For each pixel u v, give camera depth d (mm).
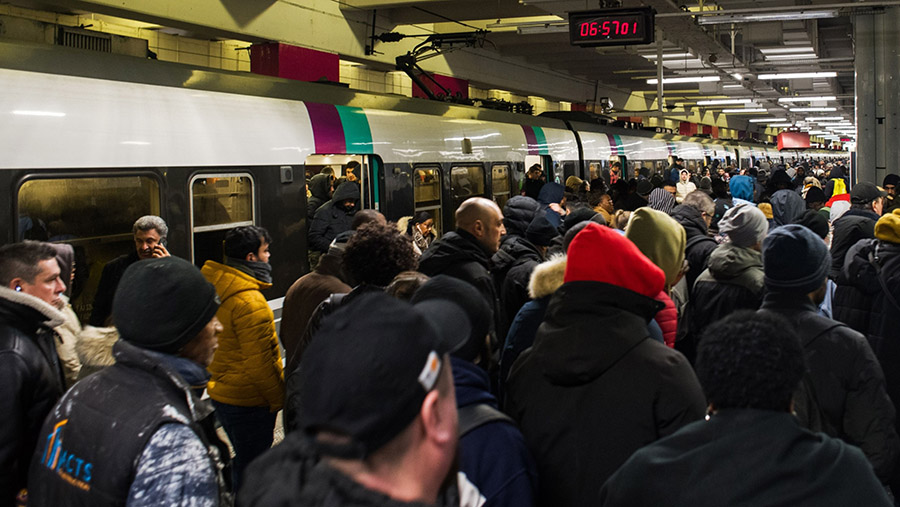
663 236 3131
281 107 6902
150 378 1977
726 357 1632
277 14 13125
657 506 1584
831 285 4305
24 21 5234
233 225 6227
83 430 1897
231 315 3762
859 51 12727
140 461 1811
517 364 2357
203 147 5930
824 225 4996
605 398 2109
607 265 2197
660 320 3141
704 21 13312
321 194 8656
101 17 12125
